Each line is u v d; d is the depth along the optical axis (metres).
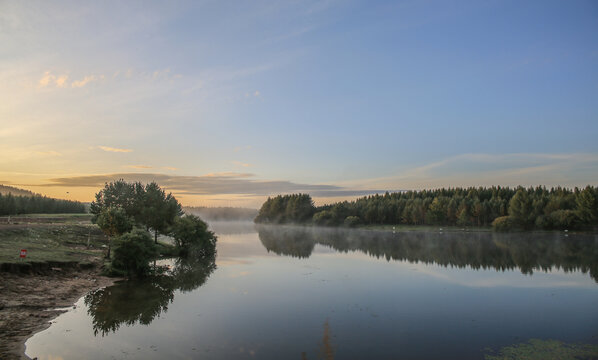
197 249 70.06
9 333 22.62
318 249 88.06
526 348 22.55
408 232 164.88
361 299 34.81
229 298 34.72
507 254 75.56
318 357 20.80
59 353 20.03
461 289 39.72
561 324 27.45
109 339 22.75
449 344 23.19
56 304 29.73
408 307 31.91
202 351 21.30
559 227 136.88
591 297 36.25
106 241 69.69
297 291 38.09
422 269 54.31
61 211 163.75
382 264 60.00
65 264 41.69
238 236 142.75
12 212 123.06
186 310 30.20
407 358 20.91
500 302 34.00
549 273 50.97
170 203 79.75
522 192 149.50
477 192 199.50
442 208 178.62
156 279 44.38
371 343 23.23
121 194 76.06
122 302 32.22
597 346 23.03
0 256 36.62
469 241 112.38
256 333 24.77
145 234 47.44
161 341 22.75
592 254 75.38
